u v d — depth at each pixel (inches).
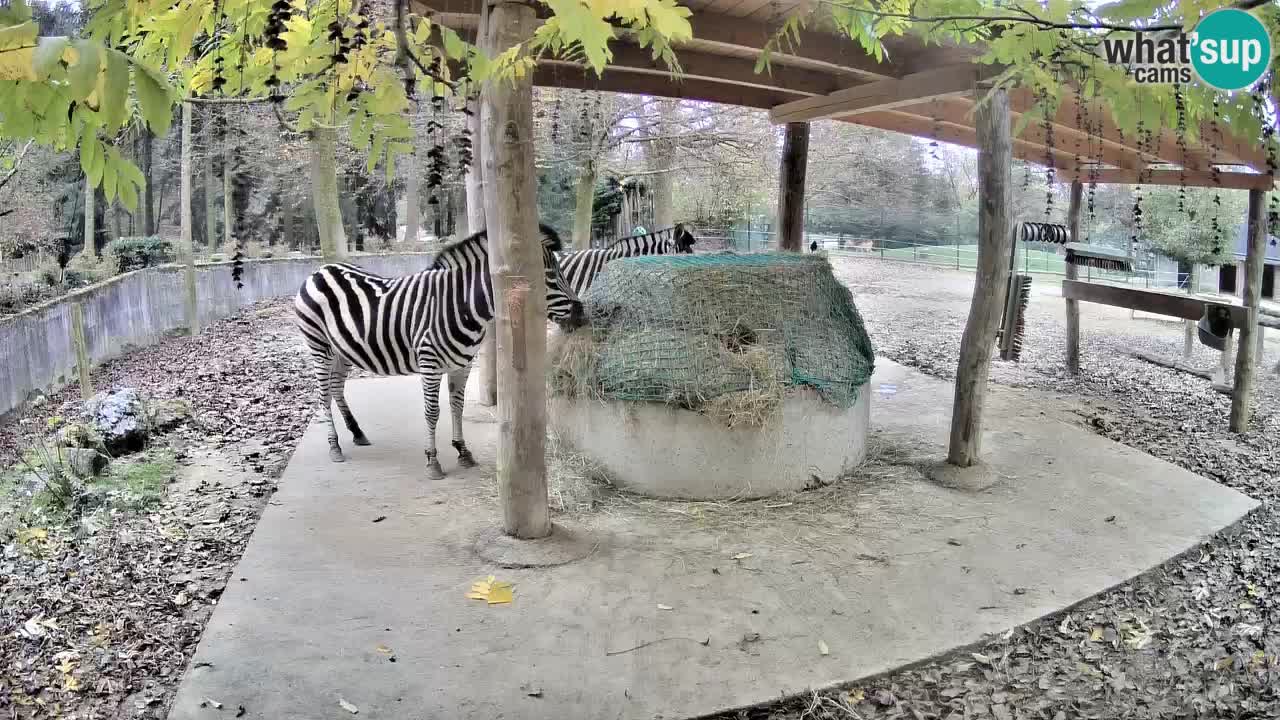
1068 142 273.9
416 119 303.6
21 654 138.1
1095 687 136.3
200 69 86.7
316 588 158.1
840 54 212.5
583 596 156.6
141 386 327.0
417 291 215.0
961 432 225.5
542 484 177.8
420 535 182.4
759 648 140.8
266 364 358.9
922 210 1063.0
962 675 137.3
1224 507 208.2
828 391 211.6
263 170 497.4
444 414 278.1
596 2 56.4
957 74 194.2
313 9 83.6
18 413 295.4
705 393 202.1
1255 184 285.1
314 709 122.6
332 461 230.1
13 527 187.6
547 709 124.1
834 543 181.8
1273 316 394.9
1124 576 170.6
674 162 607.8
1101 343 468.8
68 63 46.3
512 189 163.5
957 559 175.5
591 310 228.7
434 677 131.0
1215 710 132.1
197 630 147.5
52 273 474.0
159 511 199.9
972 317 221.8
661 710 124.5
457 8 159.9
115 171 56.2
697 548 177.9
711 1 178.7
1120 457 245.3
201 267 469.1
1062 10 97.2
